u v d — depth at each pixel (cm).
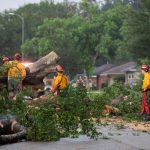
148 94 1992
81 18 8250
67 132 1370
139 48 5491
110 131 1517
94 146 1196
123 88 2294
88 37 8056
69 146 1198
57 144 1228
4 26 10362
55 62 2447
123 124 1753
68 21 8244
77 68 7844
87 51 8125
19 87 1884
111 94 2252
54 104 1511
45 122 1318
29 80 2373
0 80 1880
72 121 1398
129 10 5603
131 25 5531
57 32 8031
